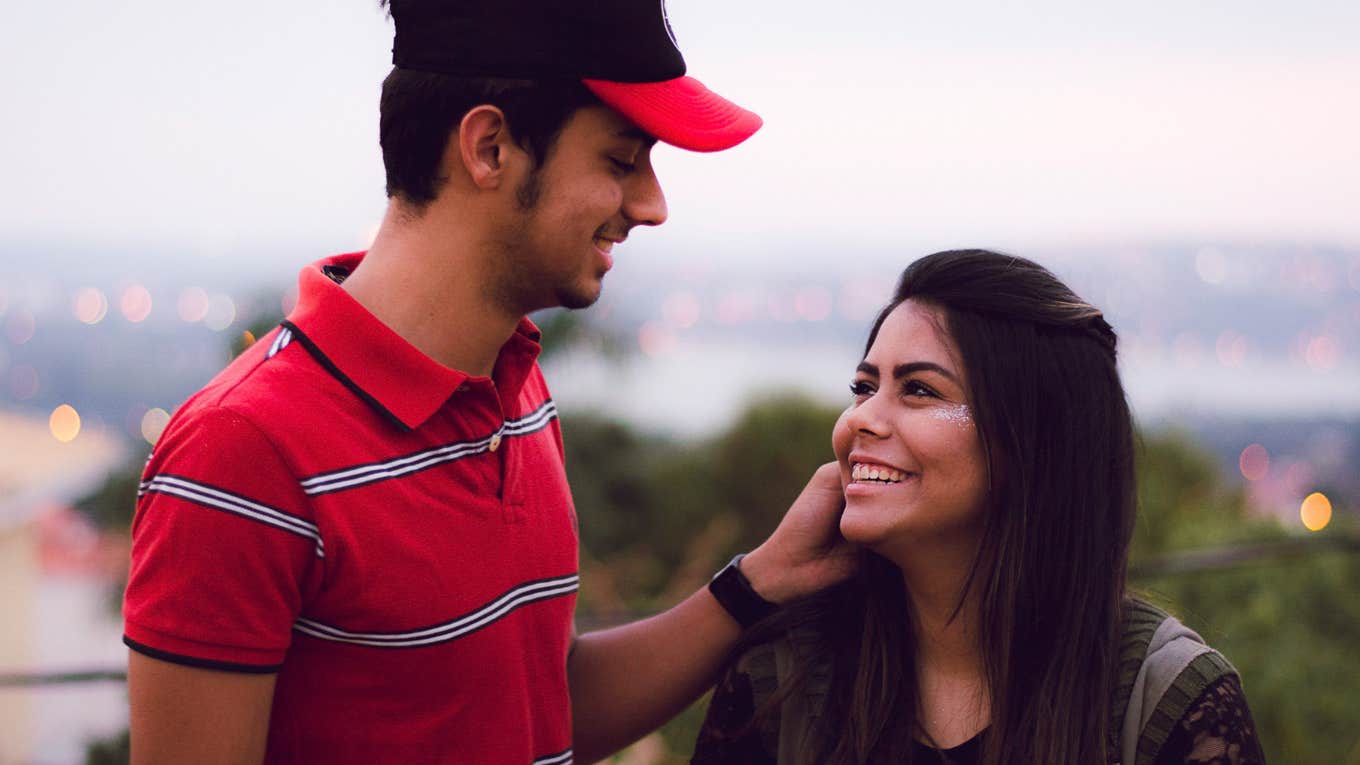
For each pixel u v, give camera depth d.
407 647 1.27
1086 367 1.48
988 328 1.45
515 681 1.37
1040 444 1.46
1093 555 1.47
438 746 1.31
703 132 1.31
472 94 1.26
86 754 3.75
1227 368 13.89
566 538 1.49
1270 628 4.30
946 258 1.51
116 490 4.17
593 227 1.32
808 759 1.54
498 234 1.29
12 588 6.10
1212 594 4.53
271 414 1.21
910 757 1.49
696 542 6.68
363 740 1.29
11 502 5.84
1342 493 5.55
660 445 7.26
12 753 4.69
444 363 1.33
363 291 1.33
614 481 6.82
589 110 1.28
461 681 1.31
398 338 1.28
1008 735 1.46
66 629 5.59
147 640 1.18
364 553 1.24
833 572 1.65
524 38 1.25
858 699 1.53
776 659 1.60
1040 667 1.46
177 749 1.19
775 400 7.57
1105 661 1.44
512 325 1.36
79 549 4.20
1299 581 4.52
